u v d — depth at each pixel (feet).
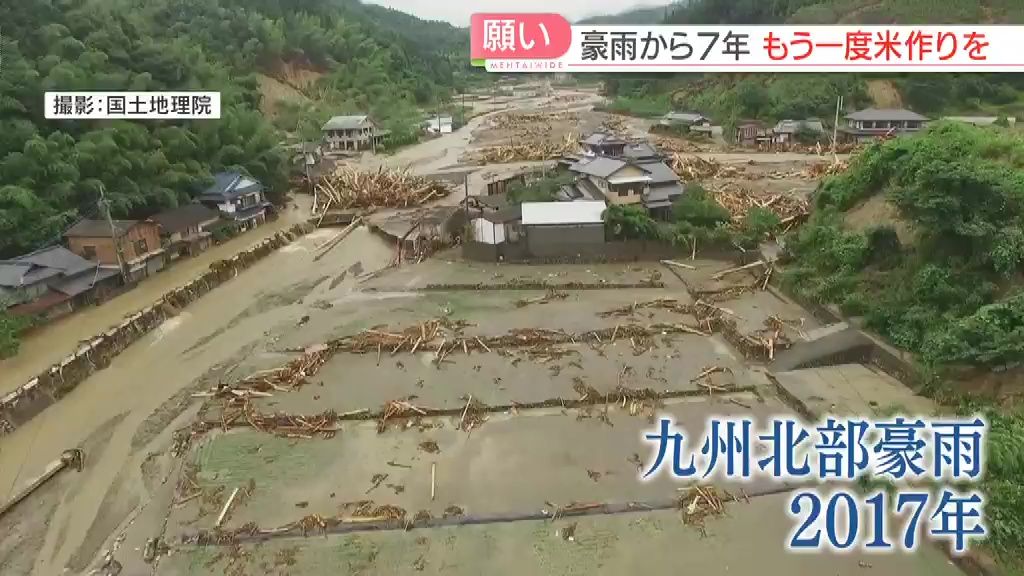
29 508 69.26
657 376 94.02
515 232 148.46
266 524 65.46
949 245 98.32
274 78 339.77
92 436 81.76
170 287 127.24
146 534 65.05
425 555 61.57
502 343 104.17
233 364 100.37
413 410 84.99
